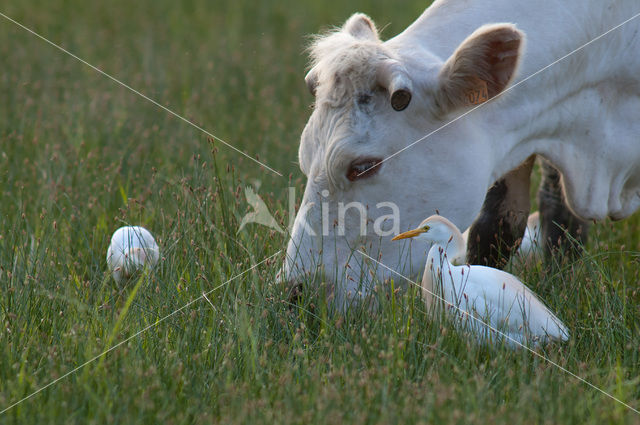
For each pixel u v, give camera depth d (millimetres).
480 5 9375
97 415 6887
